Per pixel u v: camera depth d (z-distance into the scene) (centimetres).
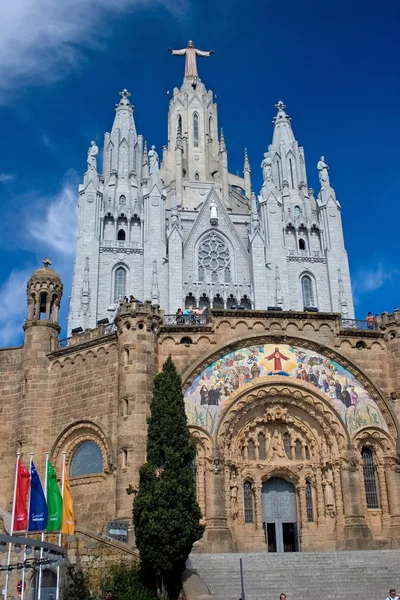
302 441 4375
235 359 4303
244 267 9969
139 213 10038
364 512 4131
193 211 10556
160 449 3400
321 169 10944
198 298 9488
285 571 3381
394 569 3444
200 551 3819
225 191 11325
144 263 9556
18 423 4450
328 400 4284
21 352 4703
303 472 4312
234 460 4188
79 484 4138
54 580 3086
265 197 10469
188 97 12125
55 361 4581
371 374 4431
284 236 10319
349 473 4153
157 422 3481
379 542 4019
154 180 10169
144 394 4003
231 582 3262
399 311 4550
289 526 4309
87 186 9906
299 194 10825
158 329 4266
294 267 10081
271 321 4441
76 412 4325
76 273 9281
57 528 3159
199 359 4206
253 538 4138
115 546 3256
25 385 4512
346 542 4006
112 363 4269
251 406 4281
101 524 3916
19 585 3052
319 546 4131
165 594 3089
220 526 3928
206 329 4331
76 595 2961
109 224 9919
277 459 4331
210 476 4025
